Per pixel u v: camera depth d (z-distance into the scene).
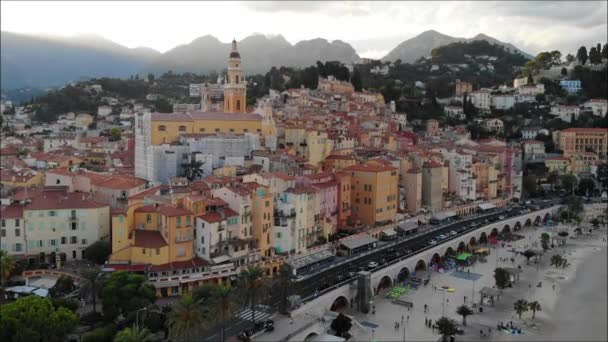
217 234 156.62
